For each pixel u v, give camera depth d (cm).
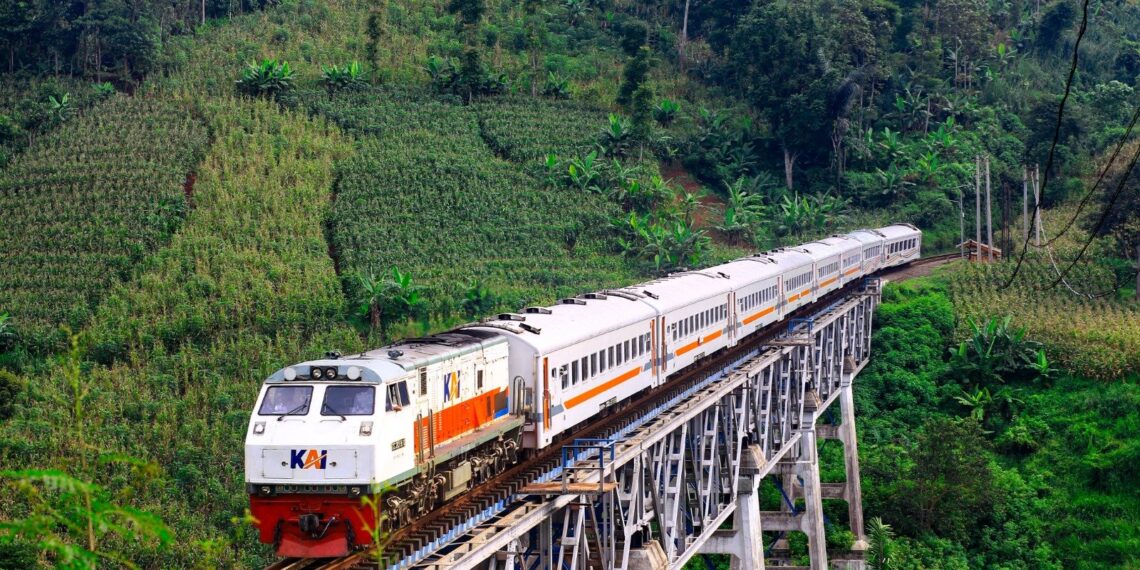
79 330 5819
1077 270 7944
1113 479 5725
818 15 10588
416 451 2177
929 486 5666
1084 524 5525
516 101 9812
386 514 2011
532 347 2728
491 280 6969
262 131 8331
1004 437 6231
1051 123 9738
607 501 2605
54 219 6938
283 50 9975
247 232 6944
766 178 9875
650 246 7812
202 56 9638
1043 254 8362
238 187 7450
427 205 7812
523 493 2297
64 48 9188
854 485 5731
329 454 2011
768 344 4497
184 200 7150
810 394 5038
